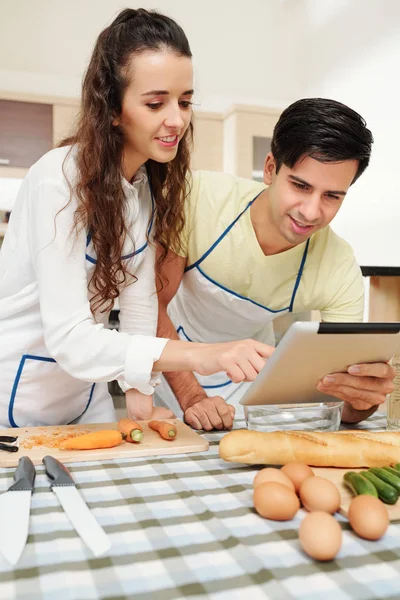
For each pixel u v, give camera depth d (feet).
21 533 1.94
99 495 2.37
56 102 10.97
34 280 3.28
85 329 3.00
